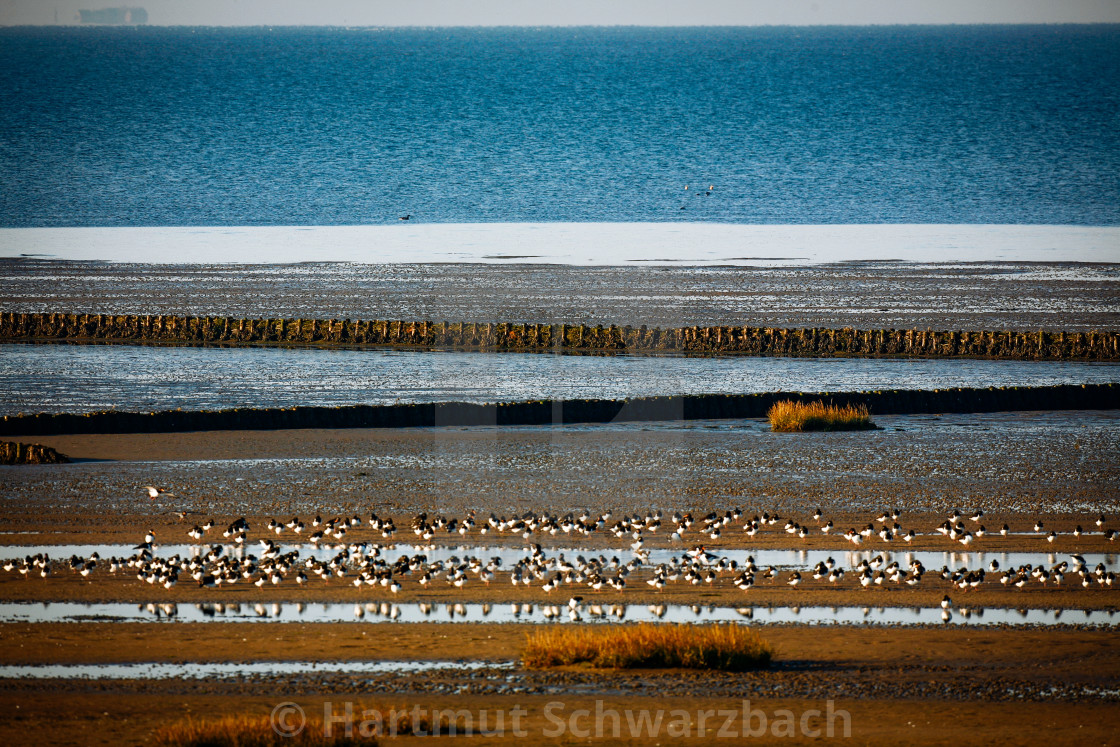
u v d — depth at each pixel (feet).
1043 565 298.97
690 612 256.32
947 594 271.49
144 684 203.62
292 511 350.43
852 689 201.98
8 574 282.56
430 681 206.08
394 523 336.08
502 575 288.30
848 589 276.00
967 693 199.52
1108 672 212.84
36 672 210.59
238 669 213.46
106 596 265.13
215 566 284.00
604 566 289.74
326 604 260.83
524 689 201.46
